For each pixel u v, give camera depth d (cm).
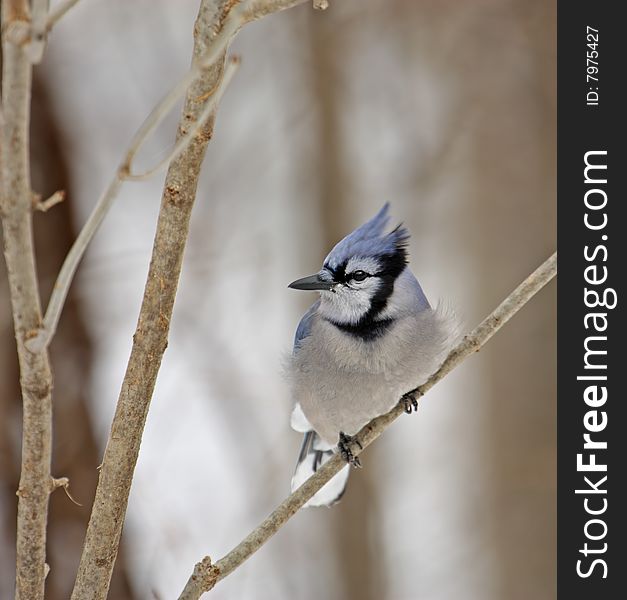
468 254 1331
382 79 1368
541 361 1209
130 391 475
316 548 1214
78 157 1104
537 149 1235
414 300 785
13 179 390
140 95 1373
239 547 553
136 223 1327
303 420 890
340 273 784
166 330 472
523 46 1253
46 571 460
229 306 1304
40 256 915
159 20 1378
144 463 1149
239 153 1330
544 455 1204
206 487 1168
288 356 831
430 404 1391
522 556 1207
